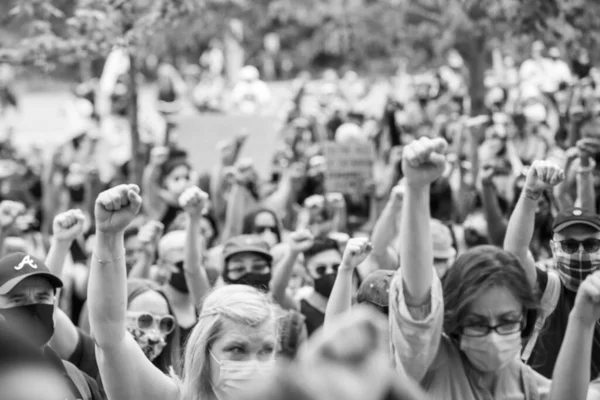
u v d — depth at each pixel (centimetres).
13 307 642
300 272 1043
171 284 902
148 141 2102
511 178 1334
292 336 773
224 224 1500
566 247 661
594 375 613
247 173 1261
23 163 2078
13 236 1277
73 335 729
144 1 1415
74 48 1409
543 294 640
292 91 2550
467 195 1362
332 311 602
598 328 606
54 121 3106
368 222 1515
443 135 1881
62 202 1942
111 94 2317
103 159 2186
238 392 507
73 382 628
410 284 475
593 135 1594
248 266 902
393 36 2106
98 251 512
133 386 524
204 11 1694
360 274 934
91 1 1439
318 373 280
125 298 519
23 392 238
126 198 504
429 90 2192
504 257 482
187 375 521
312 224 1115
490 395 492
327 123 2109
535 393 500
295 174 1546
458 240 1169
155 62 2900
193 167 1830
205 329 516
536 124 1689
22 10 1433
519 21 1527
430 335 470
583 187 970
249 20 2428
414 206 474
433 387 486
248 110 2067
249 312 512
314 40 2483
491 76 2238
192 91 2762
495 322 477
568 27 1538
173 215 1463
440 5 1912
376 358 286
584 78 1725
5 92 2575
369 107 2620
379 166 1861
